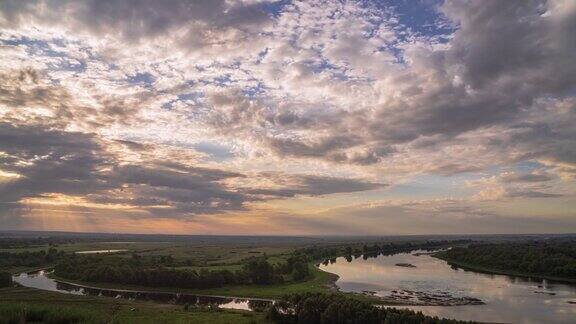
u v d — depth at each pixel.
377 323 109.19
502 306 146.50
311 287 183.88
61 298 145.75
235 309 136.62
